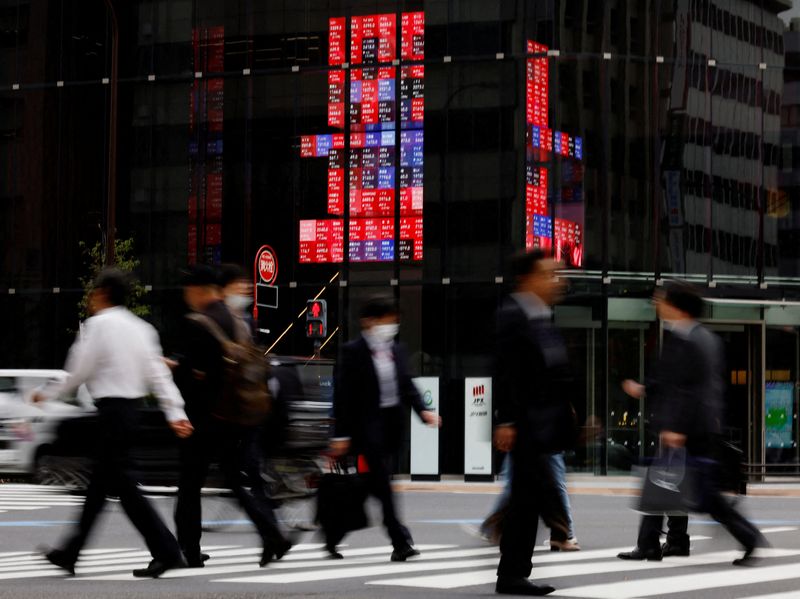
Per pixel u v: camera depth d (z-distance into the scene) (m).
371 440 11.38
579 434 8.48
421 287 29.23
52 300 32.41
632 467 28.41
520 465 8.45
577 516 17.34
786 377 29.20
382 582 9.76
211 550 12.39
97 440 9.73
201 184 31.09
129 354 9.73
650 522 11.40
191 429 9.95
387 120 29.73
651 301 28.72
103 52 32.38
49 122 32.69
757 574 10.29
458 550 12.45
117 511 17.72
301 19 30.52
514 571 8.67
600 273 28.59
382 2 29.86
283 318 30.05
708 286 29.02
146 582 9.73
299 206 30.23
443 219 29.22
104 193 32.19
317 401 17.14
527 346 8.36
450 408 28.73
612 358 28.56
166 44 31.56
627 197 28.86
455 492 24.06
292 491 15.41
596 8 29.02
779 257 29.47
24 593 8.59
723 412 10.95
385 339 11.55
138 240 31.55
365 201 29.77
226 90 30.98
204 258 30.95
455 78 29.31
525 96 28.91
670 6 29.25
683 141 29.12
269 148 30.61
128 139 31.75
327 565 11.09
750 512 18.55
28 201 32.72
